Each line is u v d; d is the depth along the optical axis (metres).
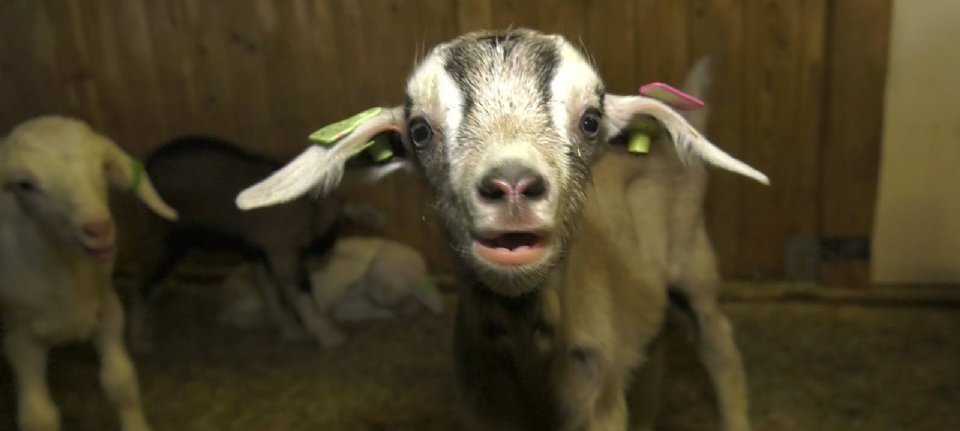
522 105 0.46
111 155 0.78
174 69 1.12
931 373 0.89
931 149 1.00
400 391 0.93
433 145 0.49
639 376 0.75
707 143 0.55
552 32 1.03
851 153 1.01
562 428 0.58
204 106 1.13
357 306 1.09
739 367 0.78
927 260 1.05
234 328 1.09
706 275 0.76
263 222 0.99
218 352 1.03
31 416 0.76
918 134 1.00
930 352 0.93
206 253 1.19
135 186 0.80
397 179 1.11
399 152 0.57
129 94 1.14
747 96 1.02
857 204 1.02
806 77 1.00
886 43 0.96
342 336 1.04
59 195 0.72
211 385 0.96
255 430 0.87
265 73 1.11
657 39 1.01
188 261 1.19
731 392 0.77
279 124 1.13
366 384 0.95
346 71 1.09
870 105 0.98
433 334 1.04
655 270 0.71
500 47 0.49
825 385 0.88
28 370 0.77
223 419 0.89
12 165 0.72
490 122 0.45
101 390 0.95
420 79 0.50
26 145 0.73
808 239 1.06
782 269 1.08
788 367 0.92
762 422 0.83
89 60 1.13
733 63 1.01
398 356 1.00
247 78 1.11
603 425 0.60
